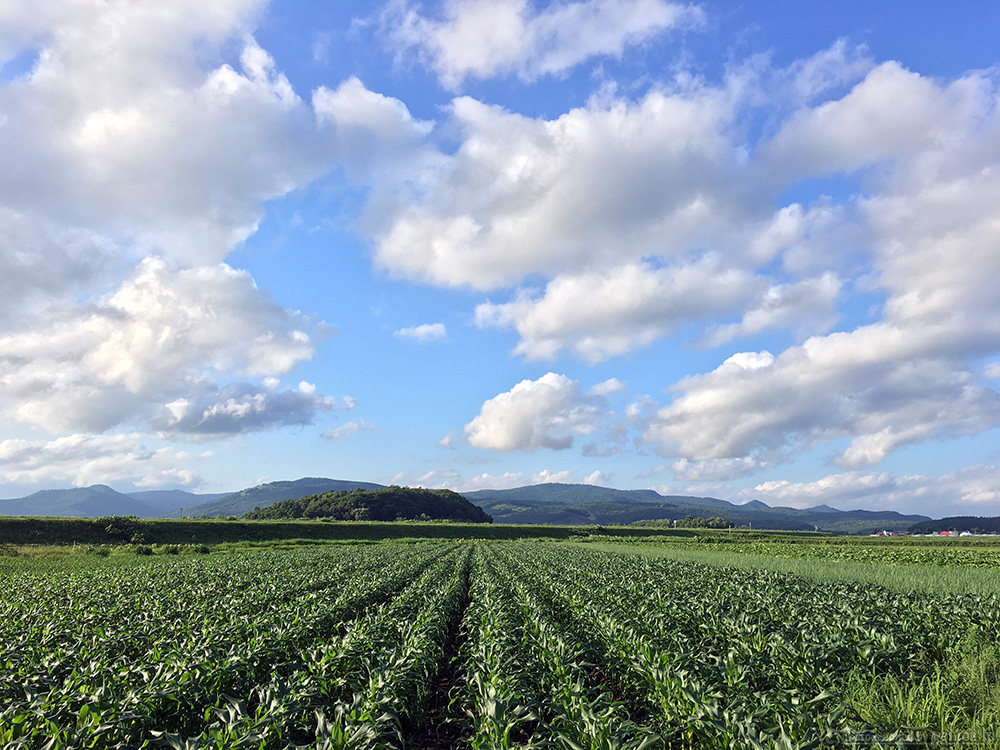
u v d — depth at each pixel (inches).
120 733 297.0
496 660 392.2
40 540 2591.0
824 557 1994.3
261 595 757.9
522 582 941.2
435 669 454.9
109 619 604.1
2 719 288.7
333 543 2871.6
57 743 266.5
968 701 329.1
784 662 400.5
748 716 284.2
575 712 307.3
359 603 724.7
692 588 863.7
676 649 433.1
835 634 448.1
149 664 376.2
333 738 267.0
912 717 301.4
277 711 293.1
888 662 417.1
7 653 427.2
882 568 1337.4
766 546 2532.0
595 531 5068.9
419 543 3189.0
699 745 311.9
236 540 3216.0
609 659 468.1
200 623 542.9
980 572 1208.2
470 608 699.4
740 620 529.0
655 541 3673.7
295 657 482.9
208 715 315.9
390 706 319.0
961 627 512.4
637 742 271.4
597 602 670.5
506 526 4886.8
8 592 869.8
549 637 463.5
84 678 342.3
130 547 2274.9
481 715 327.6
